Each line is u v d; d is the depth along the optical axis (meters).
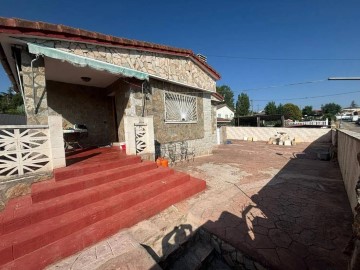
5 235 2.71
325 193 4.94
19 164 3.66
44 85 4.64
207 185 5.67
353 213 3.76
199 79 9.61
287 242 2.99
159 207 3.99
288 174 6.82
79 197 3.50
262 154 11.47
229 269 2.97
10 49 4.56
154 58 7.21
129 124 5.76
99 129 8.50
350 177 4.60
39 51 4.16
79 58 4.76
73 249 2.76
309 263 2.54
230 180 6.16
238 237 3.14
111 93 8.15
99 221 3.34
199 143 10.28
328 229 3.31
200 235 3.49
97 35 5.27
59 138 4.15
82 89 8.02
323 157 9.42
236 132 23.30
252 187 5.47
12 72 6.23
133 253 2.69
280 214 3.87
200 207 4.21
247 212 3.98
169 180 4.92
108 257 2.68
